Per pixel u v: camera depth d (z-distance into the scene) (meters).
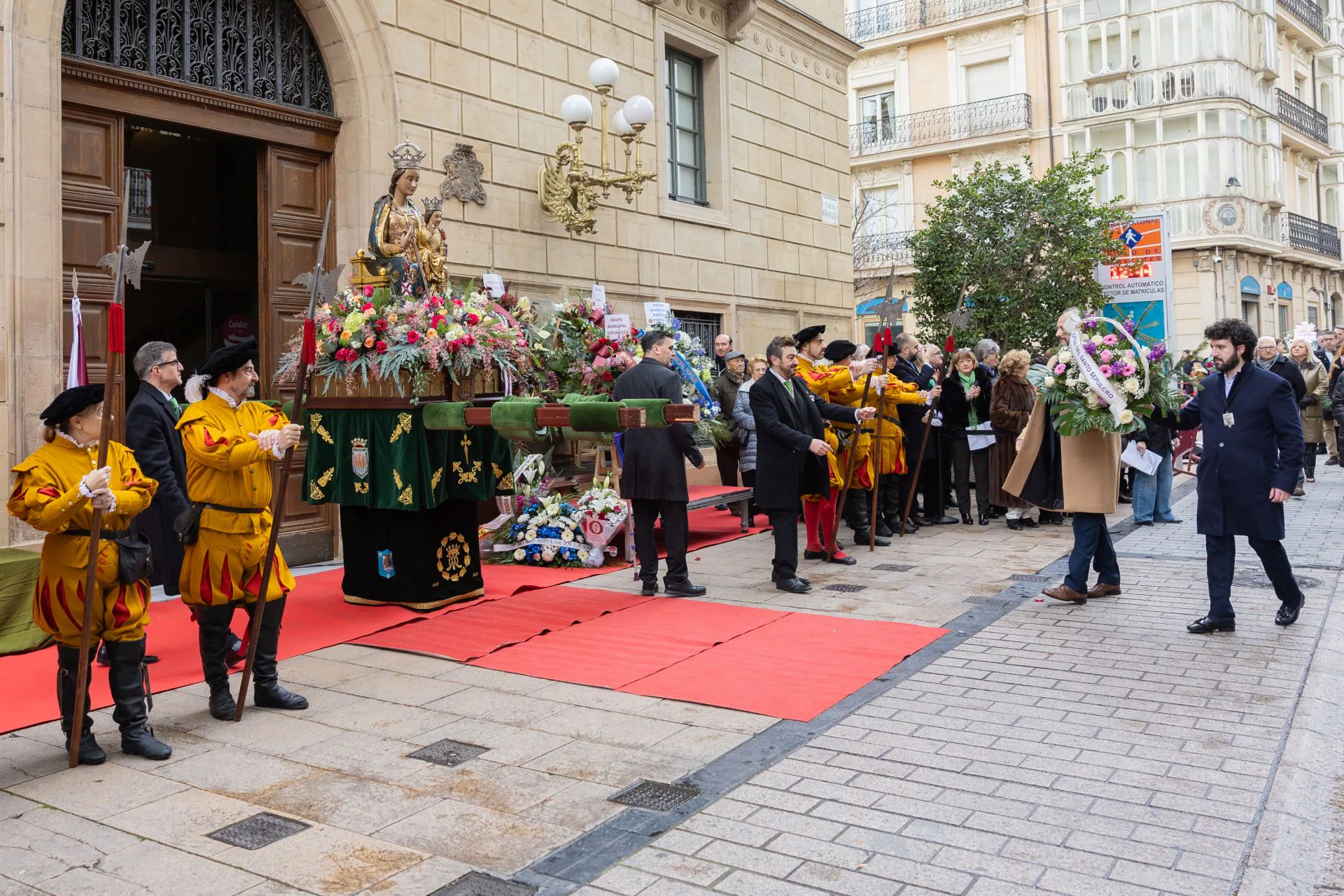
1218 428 6.03
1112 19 28.52
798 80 14.87
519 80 10.15
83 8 7.19
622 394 7.30
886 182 32.03
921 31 30.81
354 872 3.21
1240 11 28.64
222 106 7.89
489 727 4.57
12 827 3.58
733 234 13.36
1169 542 9.20
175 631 6.32
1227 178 27.92
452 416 6.35
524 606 6.99
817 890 3.05
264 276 8.34
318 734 4.53
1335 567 7.91
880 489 9.90
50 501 3.97
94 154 7.19
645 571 7.37
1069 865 3.18
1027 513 10.41
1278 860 3.19
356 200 8.70
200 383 4.76
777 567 7.47
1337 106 36.47
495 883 3.13
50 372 6.70
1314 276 35.06
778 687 5.07
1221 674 5.20
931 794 3.74
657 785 3.88
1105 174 29.30
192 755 4.29
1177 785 3.79
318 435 6.90
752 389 7.56
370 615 6.67
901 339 10.38
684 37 12.49
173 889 3.11
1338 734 4.42
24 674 5.48
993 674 5.27
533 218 10.27
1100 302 18.44
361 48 8.66
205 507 4.70
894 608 6.82
